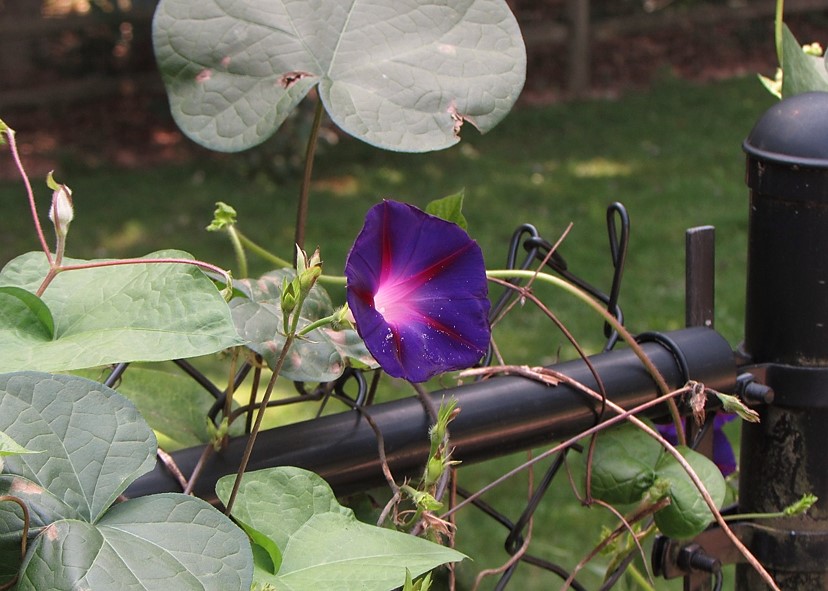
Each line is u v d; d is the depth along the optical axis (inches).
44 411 42.3
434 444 46.3
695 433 53.9
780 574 53.9
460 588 52.4
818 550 53.5
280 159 296.8
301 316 46.9
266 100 46.8
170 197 286.0
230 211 51.1
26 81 363.9
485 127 47.4
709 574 53.8
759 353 53.5
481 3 48.0
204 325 43.7
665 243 246.2
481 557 125.0
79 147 329.1
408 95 47.3
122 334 43.8
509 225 260.7
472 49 47.8
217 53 46.8
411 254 46.1
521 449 50.5
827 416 53.1
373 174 302.0
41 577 40.9
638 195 281.9
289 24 47.1
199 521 41.9
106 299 44.5
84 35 367.6
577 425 50.9
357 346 47.0
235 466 47.3
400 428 48.8
